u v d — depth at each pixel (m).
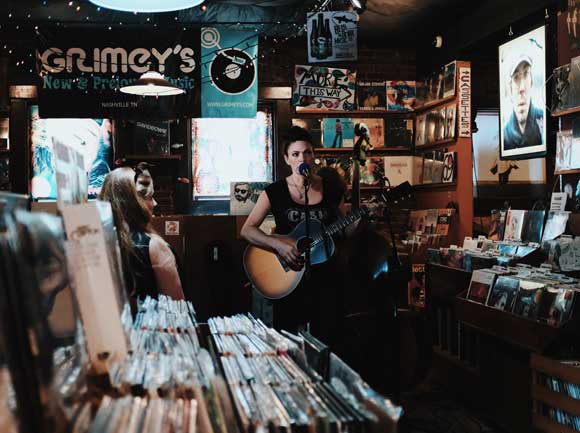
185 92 6.63
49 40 6.48
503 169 7.74
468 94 6.43
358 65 7.73
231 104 6.68
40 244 0.80
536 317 3.40
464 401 4.30
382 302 3.66
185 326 1.39
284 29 7.13
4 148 7.03
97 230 1.01
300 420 0.87
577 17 4.23
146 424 0.78
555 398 3.20
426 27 7.16
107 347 1.00
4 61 6.94
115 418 0.79
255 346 1.27
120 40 6.54
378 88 7.52
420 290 6.54
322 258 3.38
